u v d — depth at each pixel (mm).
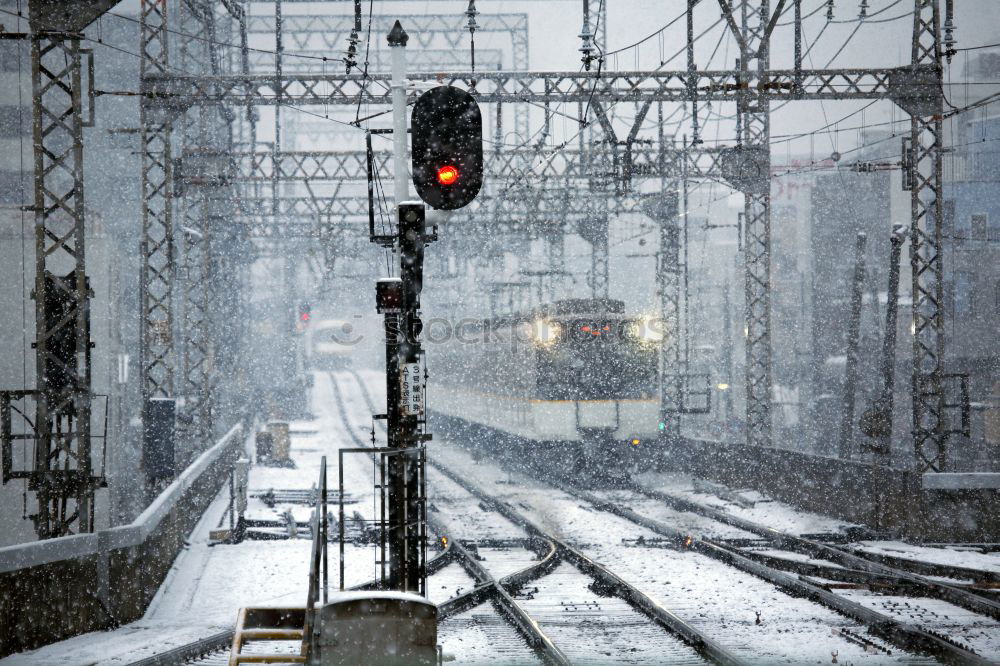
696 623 32625
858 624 32188
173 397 64250
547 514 61656
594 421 75500
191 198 85312
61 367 39344
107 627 32281
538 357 76062
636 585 39406
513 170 83812
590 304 76375
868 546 48250
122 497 65750
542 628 32406
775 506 61938
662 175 74375
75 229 39250
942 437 50531
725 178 69812
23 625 27766
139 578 34438
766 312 70500
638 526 56250
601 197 87750
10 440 38875
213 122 91875
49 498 39125
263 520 58531
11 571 27281
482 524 58938
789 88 57531
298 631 26922
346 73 58188
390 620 21078
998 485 48250
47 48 38938
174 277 71062
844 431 79188
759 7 62219
